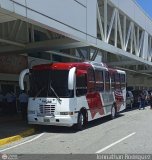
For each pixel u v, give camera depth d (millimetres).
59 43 22391
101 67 21609
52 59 31297
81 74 18188
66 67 17328
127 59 39250
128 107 34531
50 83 17312
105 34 27125
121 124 20656
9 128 17844
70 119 16922
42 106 17219
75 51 33344
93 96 19938
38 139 15297
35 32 27344
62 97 17031
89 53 31297
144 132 16953
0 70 25000
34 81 17641
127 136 15656
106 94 22406
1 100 24922
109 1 28109
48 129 18453
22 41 24125
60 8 19219
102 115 21594
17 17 15531
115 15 30188
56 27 18703
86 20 22922
